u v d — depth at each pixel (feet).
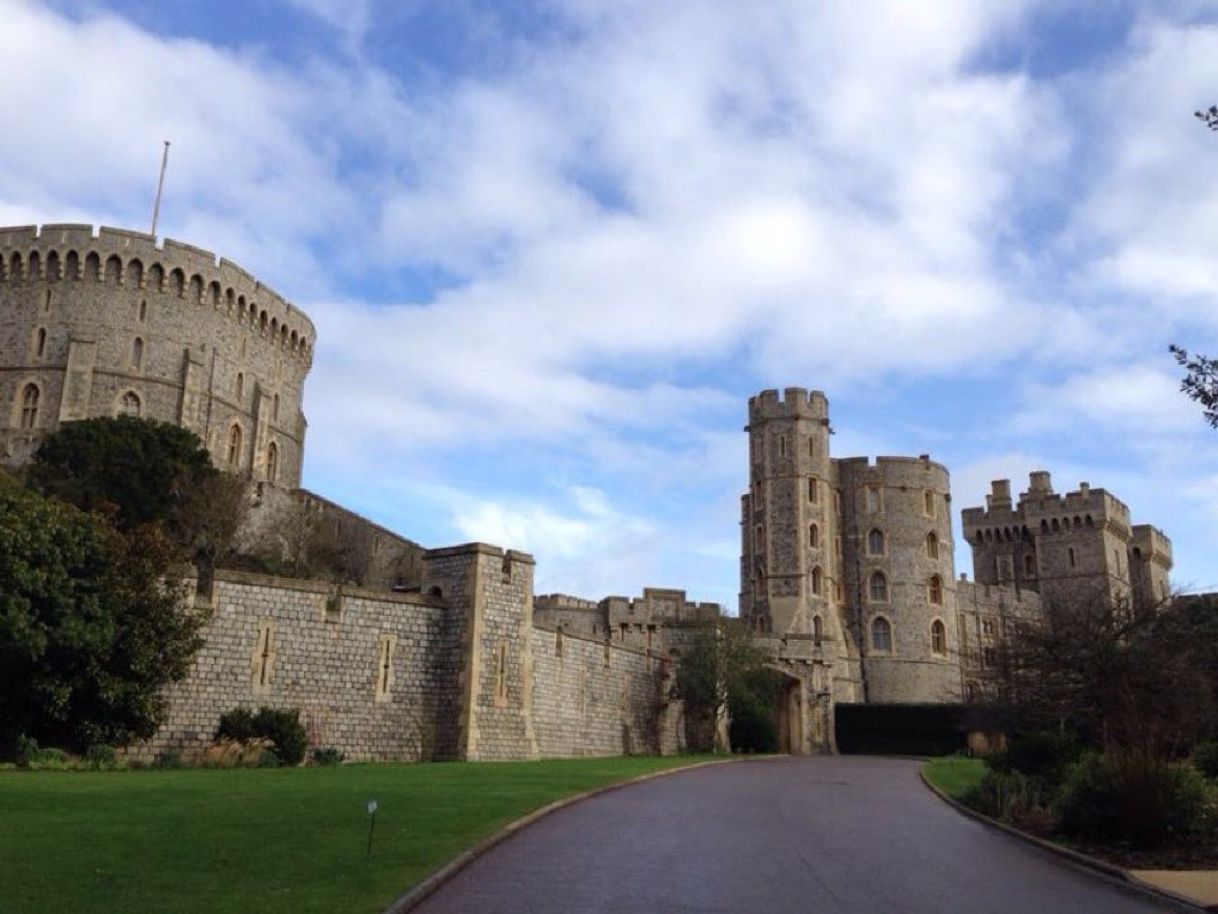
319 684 107.96
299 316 257.96
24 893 34.68
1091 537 320.29
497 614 122.42
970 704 146.41
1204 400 44.19
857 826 66.44
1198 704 92.27
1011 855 56.24
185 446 182.39
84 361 210.59
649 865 47.19
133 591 92.38
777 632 233.35
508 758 119.65
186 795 63.26
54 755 86.63
